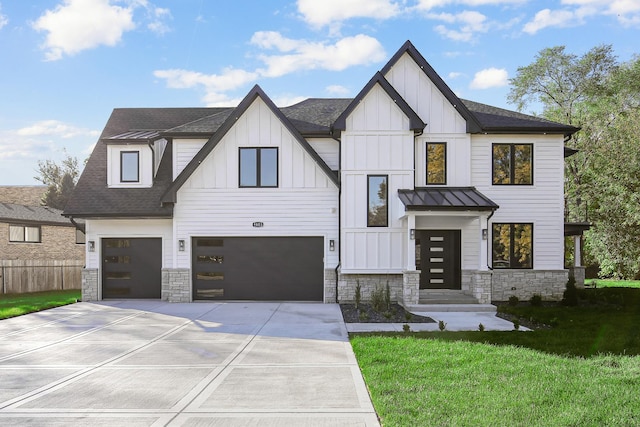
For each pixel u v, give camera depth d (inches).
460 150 647.8
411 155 623.5
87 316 531.2
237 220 648.4
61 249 1097.4
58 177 2113.7
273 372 297.6
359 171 623.8
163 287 661.3
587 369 287.0
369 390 258.2
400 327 454.0
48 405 237.9
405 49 650.8
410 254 573.6
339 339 401.1
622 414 214.4
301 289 648.4
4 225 967.0
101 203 668.7
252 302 641.0
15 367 314.5
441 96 650.8
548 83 1298.0
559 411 218.4
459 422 205.2
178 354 349.1
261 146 648.4
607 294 653.3
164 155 759.1
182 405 236.7
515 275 647.8
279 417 219.3
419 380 267.6
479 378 269.9
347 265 619.8
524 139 656.4
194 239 656.4
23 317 526.6
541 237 652.7
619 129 950.4
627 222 873.5
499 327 451.5
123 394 255.1
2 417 221.3
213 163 649.0
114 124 811.4
